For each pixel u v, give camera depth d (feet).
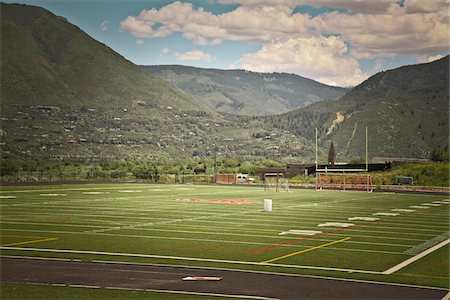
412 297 51.19
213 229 94.53
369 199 177.58
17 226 95.20
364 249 76.64
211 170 378.32
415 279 58.34
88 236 84.43
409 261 68.18
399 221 112.27
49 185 224.53
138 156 638.94
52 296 49.70
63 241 79.25
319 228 98.32
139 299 49.01
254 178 313.94
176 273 59.21
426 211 136.15
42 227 94.32
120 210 125.08
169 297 49.73
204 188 227.40
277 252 72.90
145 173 317.42
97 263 63.82
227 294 50.96
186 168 399.44
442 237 89.66
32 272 58.75
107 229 92.68
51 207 129.80
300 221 108.58
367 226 102.73
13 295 49.83
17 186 213.25
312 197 182.50
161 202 149.38
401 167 289.74
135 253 70.54
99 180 276.62
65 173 309.22
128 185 241.14
